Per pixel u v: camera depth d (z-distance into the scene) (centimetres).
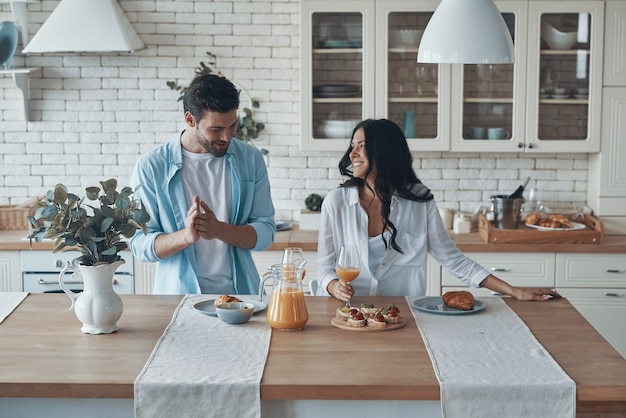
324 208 332
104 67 520
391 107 491
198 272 331
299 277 279
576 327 283
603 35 484
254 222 339
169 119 524
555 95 489
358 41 486
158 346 262
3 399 240
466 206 533
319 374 237
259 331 277
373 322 279
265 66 521
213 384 229
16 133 526
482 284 326
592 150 494
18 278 480
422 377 234
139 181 328
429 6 479
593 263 477
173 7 516
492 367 242
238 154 337
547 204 531
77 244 272
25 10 511
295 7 516
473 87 488
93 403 239
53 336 272
